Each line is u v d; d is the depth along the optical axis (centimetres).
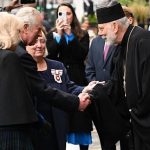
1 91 542
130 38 620
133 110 613
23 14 600
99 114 647
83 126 825
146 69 605
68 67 862
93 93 642
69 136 833
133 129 622
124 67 635
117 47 662
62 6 867
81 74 869
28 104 548
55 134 637
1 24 558
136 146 618
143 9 1034
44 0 1672
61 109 619
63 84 664
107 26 631
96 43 837
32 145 572
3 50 552
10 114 539
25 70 584
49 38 861
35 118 553
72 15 865
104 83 658
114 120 645
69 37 862
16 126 544
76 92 674
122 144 659
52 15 1769
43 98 605
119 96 646
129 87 618
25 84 551
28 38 600
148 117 607
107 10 628
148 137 607
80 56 865
